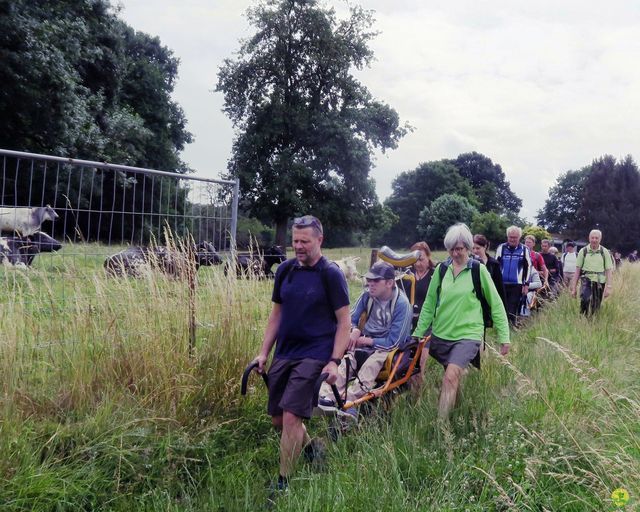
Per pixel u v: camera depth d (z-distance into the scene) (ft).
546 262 41.37
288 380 13.42
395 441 14.19
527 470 11.94
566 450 13.62
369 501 11.46
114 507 12.08
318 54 114.83
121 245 16.89
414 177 282.56
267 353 14.17
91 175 16.62
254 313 18.16
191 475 13.52
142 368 15.65
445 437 13.84
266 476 13.83
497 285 19.02
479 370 18.43
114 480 12.60
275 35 115.85
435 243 254.47
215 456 14.34
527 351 23.27
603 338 27.37
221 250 19.20
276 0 115.55
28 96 66.95
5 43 64.80
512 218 304.30
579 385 18.56
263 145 116.88
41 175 16.74
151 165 128.26
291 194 111.04
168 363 15.83
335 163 114.01
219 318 17.28
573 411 16.48
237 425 15.94
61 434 13.16
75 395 14.48
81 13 79.87
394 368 16.61
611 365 22.41
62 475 12.14
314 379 13.16
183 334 16.63
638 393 18.98
